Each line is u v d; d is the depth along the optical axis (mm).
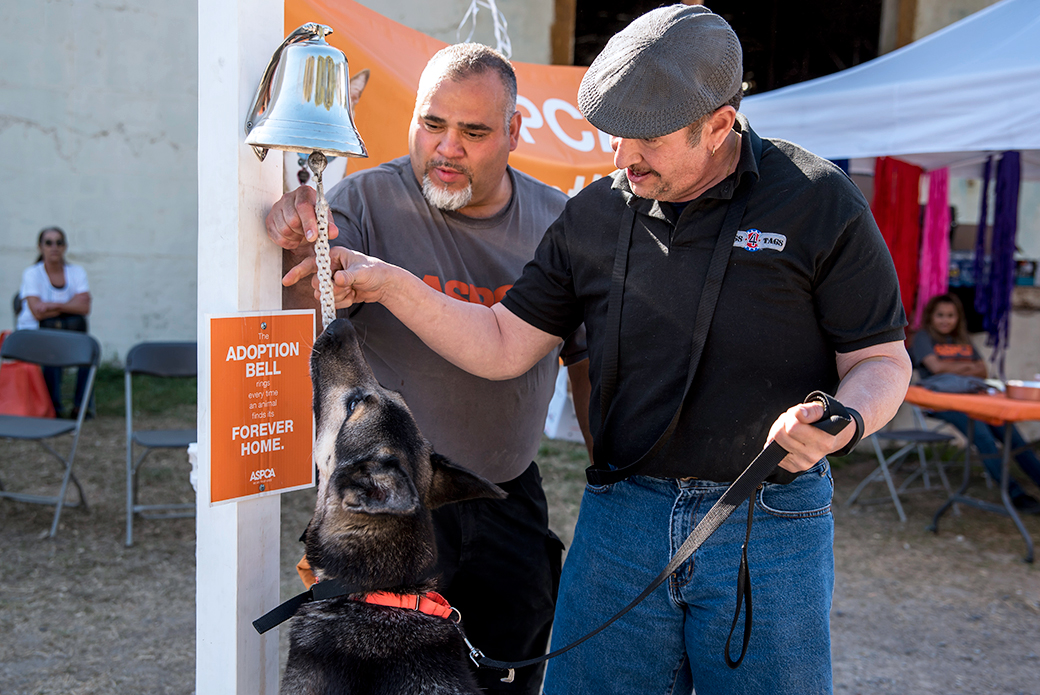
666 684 1904
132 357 5156
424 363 2193
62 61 9102
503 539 2320
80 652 3604
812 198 1703
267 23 1604
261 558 1701
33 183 9180
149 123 9445
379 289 1821
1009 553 5406
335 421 1747
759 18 6148
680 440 1772
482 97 2078
